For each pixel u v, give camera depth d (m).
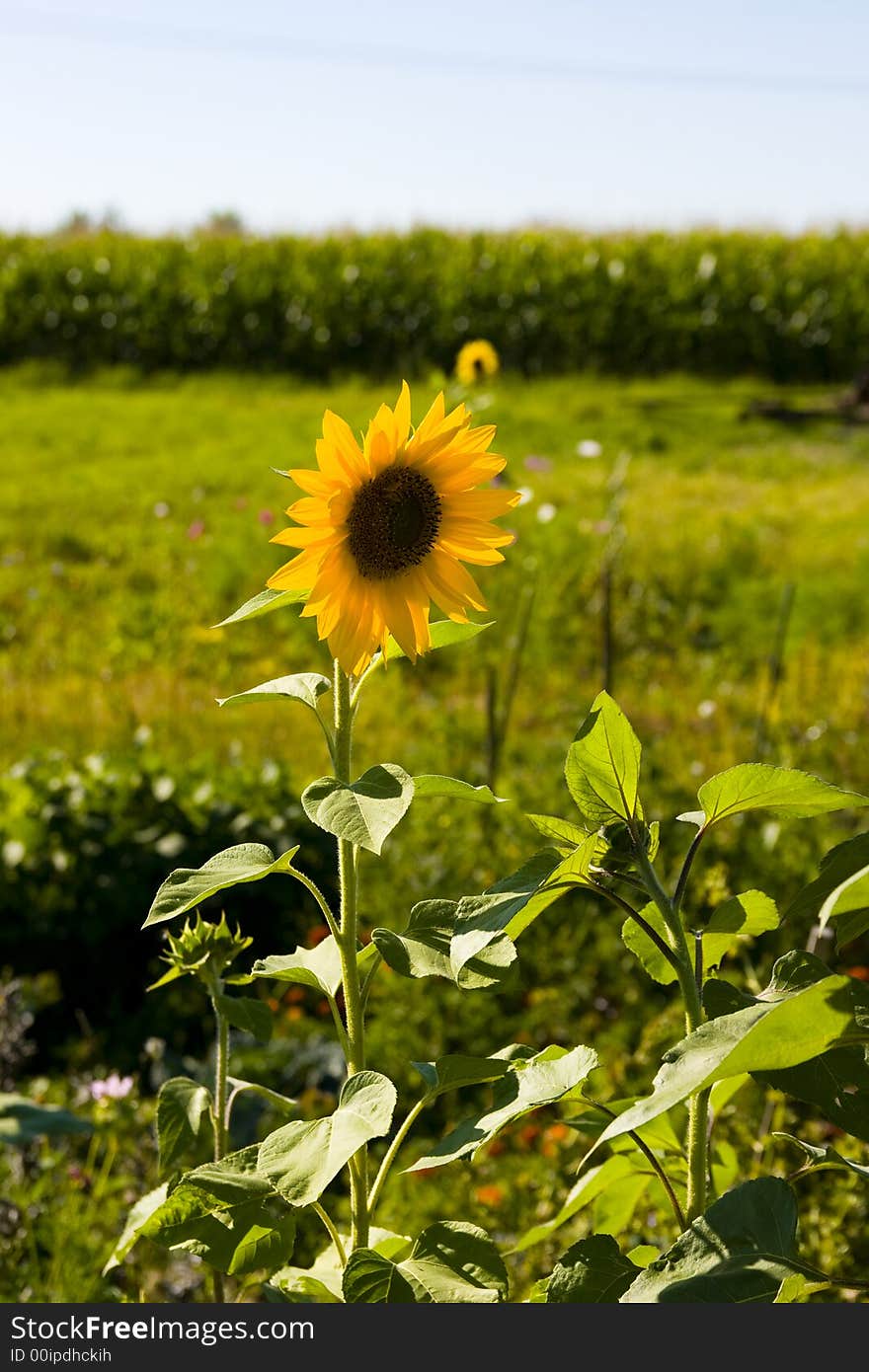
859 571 10.76
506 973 1.50
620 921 4.59
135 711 7.52
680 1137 2.18
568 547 10.88
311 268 24.03
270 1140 1.51
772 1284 1.23
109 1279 3.08
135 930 5.16
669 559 10.96
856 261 23.16
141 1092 4.22
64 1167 3.55
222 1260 1.53
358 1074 1.52
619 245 24.05
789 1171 2.97
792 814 1.55
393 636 1.72
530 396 20.91
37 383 23.06
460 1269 1.50
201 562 11.43
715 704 7.92
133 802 5.33
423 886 4.89
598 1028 4.25
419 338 23.94
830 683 8.25
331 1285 1.74
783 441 17.41
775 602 10.23
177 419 18.91
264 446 16.53
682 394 21.42
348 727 1.70
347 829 1.43
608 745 1.51
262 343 24.09
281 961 1.82
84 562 11.80
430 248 24.64
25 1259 3.24
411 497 1.72
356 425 17.03
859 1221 2.82
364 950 1.72
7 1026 3.92
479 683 8.62
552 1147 3.43
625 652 9.41
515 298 23.70
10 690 7.98
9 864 5.09
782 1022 1.17
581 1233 3.02
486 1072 1.66
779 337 23.06
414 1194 3.42
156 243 24.88
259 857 1.61
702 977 1.55
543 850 1.55
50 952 5.11
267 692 1.71
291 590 1.73
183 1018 4.68
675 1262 1.29
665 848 4.88
